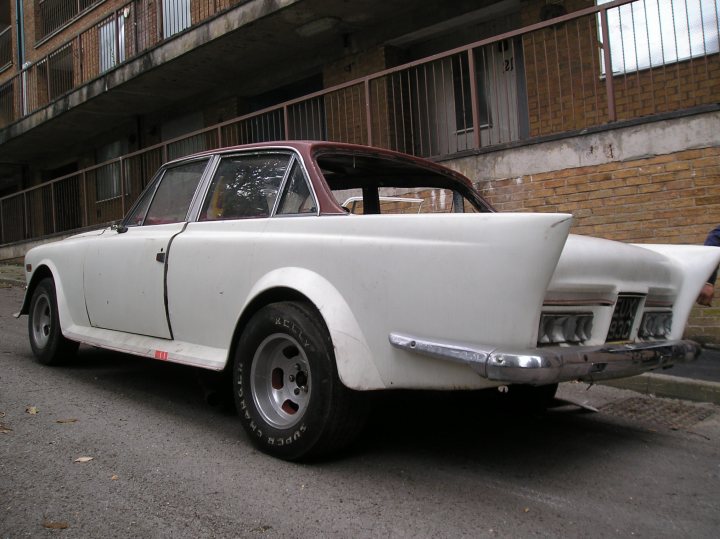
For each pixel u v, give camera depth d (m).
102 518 2.77
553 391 4.46
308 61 11.91
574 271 2.92
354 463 3.47
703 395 4.80
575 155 6.56
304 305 3.40
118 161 14.55
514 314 2.72
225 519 2.77
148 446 3.70
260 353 3.55
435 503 2.97
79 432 3.93
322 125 11.84
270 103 13.98
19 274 14.15
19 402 4.56
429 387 2.96
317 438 3.23
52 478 3.20
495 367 2.66
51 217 16.02
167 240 4.27
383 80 10.64
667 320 3.79
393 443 3.83
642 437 4.05
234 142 13.36
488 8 9.35
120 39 14.68
